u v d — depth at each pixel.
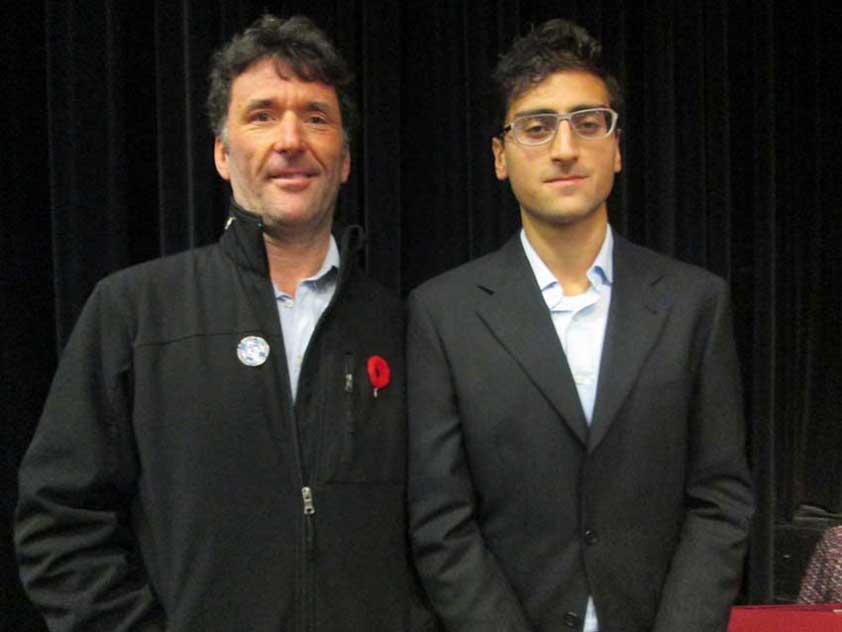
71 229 1.73
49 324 1.78
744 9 2.35
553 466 1.23
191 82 1.79
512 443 1.24
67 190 1.73
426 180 2.06
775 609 1.42
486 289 1.33
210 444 1.15
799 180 2.43
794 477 2.42
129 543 1.19
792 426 2.42
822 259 2.44
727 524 1.24
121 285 1.21
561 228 1.31
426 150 2.06
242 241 1.23
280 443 1.17
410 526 1.27
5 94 1.74
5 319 1.73
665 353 1.25
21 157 1.75
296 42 1.24
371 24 1.95
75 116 1.72
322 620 1.14
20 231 1.75
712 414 1.27
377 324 1.32
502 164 1.40
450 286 1.35
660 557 1.24
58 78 1.72
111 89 1.75
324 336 1.24
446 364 1.29
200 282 1.23
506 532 1.25
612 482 1.22
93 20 1.74
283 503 1.15
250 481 1.15
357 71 1.99
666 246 2.21
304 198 1.21
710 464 1.27
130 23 1.83
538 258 1.34
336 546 1.17
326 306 1.26
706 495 1.26
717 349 1.29
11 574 1.71
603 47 2.19
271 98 1.22
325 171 1.24
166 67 1.79
